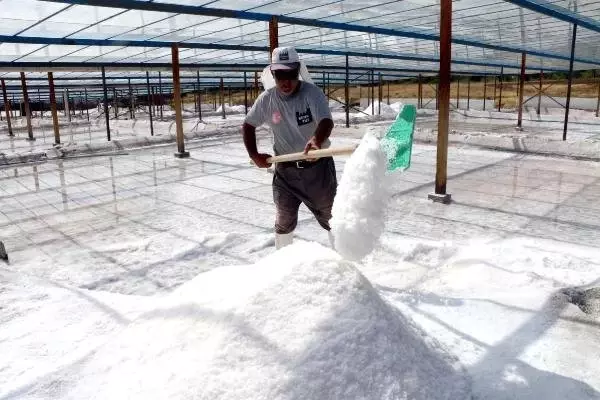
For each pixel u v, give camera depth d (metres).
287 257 2.34
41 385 2.12
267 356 1.80
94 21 7.60
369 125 16.05
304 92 3.20
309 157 2.83
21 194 7.46
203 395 1.71
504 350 2.41
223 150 12.48
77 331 2.73
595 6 8.12
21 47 9.54
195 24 8.46
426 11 8.23
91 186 7.97
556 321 2.73
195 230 5.25
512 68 22.30
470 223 5.21
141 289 3.70
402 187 7.11
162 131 18.86
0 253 4.39
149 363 1.98
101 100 38.28
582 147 9.59
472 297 3.13
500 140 10.87
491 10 8.57
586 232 4.83
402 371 1.87
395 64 18.62
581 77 28.11
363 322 1.93
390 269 3.81
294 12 8.01
